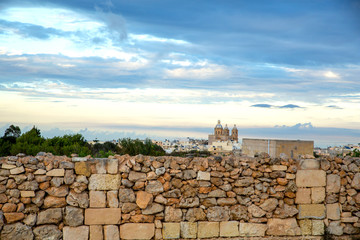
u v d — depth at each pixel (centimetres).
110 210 1000
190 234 1034
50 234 963
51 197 977
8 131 3516
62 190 981
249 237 1066
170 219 1030
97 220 994
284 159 1115
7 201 955
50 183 983
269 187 1096
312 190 1116
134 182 1023
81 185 990
